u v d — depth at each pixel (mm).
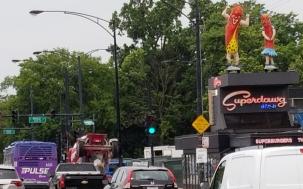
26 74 105688
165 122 93500
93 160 58438
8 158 63656
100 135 58969
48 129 102688
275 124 46500
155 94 96188
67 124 82250
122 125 97938
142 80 97062
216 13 86000
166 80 96375
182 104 95250
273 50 47938
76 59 106438
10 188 29328
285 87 46844
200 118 36531
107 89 103625
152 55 96875
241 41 79750
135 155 100000
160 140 96125
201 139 36938
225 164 14719
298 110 64688
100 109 100750
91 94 103500
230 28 47781
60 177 39750
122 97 98125
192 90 94312
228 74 45875
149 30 96750
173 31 96188
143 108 96188
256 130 44500
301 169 12977
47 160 59688
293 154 13078
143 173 27203
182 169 55219
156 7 96250
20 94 107812
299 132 39750
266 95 46750
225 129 45750
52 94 104938
